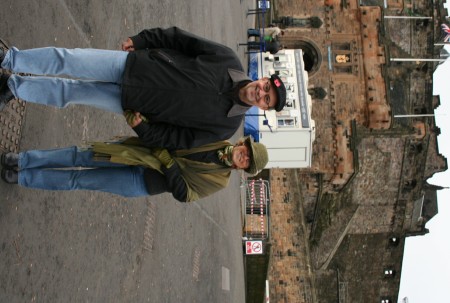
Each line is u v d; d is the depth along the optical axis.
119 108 4.76
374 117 29.19
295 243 30.67
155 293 9.62
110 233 7.72
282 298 30.67
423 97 30.78
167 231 10.85
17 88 4.61
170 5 11.94
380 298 33.78
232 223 21.41
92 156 4.89
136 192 4.99
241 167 5.07
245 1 26.94
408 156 31.19
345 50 30.19
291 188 30.52
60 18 6.61
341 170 29.61
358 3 30.23
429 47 30.72
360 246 33.03
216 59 4.67
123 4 9.07
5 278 4.85
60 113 6.52
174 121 4.64
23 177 4.86
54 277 5.83
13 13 5.41
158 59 4.54
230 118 4.76
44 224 5.72
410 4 31.16
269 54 25.67
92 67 4.46
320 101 29.91
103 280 7.28
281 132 23.84
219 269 16.45
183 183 4.92
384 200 31.77
